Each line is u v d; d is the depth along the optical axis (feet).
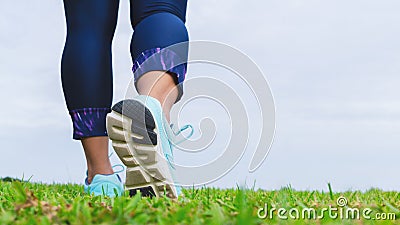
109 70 8.39
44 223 4.60
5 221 4.74
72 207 5.40
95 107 8.22
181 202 6.66
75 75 8.13
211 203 6.43
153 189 7.41
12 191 8.12
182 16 8.15
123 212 5.12
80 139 8.46
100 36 8.29
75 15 8.29
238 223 4.34
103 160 8.57
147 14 7.84
